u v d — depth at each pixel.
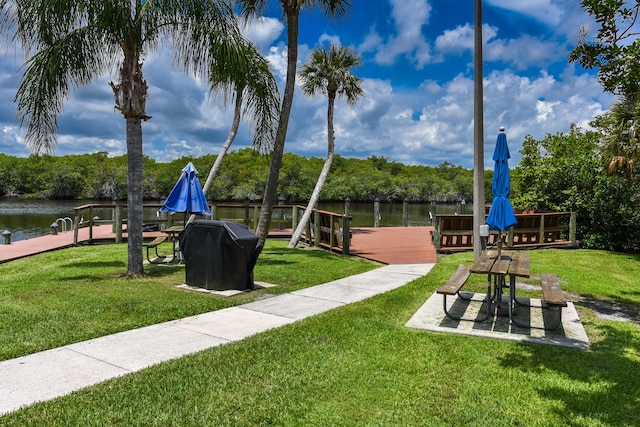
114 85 7.09
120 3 6.47
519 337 4.61
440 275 7.88
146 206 13.98
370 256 10.55
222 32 7.36
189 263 7.02
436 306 5.84
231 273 6.78
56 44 6.83
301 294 6.63
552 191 13.24
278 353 4.08
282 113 9.74
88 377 3.55
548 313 5.57
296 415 2.96
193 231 6.95
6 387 3.34
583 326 5.11
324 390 3.34
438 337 4.59
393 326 4.97
